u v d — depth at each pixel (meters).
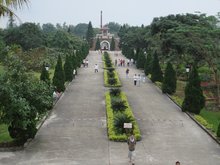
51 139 24.28
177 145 23.34
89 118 30.23
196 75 32.56
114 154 21.39
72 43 99.44
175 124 28.69
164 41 48.41
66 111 32.78
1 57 24.02
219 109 38.78
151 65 55.25
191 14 51.28
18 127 21.66
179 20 51.25
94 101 37.53
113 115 29.50
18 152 21.64
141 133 25.98
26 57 58.50
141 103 36.91
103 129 26.89
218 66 41.62
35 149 22.19
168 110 33.88
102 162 20.08
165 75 42.16
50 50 80.75
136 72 63.19
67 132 26.00
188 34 44.69
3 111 21.72
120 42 145.62
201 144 23.66
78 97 39.69
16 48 60.97
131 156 20.11
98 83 50.00
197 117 30.06
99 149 22.30
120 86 47.19
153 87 47.06
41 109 23.48
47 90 24.06
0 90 21.39
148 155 21.33
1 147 22.03
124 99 36.53
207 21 49.03
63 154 21.34
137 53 77.38
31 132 22.69
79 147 22.66
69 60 50.75
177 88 46.88
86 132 26.05
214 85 45.94
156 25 52.06
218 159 20.86
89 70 65.19
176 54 50.59
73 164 19.75
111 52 125.25
